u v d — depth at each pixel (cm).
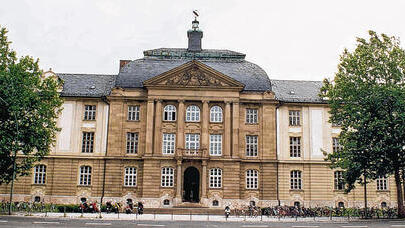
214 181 5950
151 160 5925
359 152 4688
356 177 4841
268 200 6031
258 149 6188
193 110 6184
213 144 6109
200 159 5878
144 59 6481
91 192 6012
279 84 6838
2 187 6053
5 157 4725
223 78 6131
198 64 6156
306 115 6406
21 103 4688
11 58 4916
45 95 5034
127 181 6041
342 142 4850
